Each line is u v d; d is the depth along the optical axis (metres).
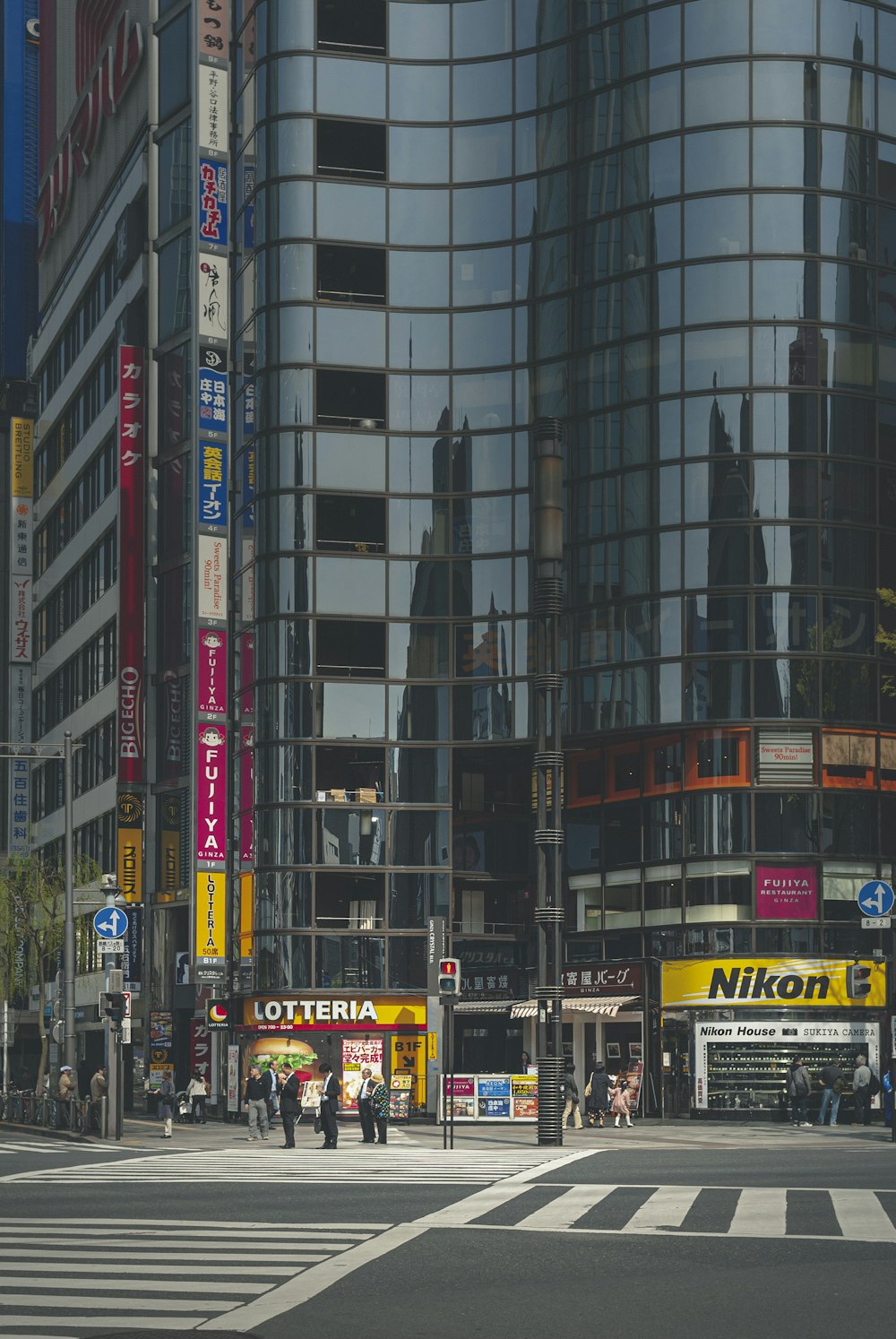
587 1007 57.16
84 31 91.75
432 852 61.56
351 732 61.56
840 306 58.22
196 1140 45.81
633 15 60.06
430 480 62.81
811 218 58.12
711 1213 21.48
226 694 65.44
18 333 113.44
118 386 75.31
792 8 58.66
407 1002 60.75
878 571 57.97
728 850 56.38
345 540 62.34
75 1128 48.91
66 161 95.62
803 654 56.88
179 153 73.62
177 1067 70.38
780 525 57.19
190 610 70.12
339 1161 34.88
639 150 59.53
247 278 65.44
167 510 73.19
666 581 57.81
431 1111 54.31
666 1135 44.84
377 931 60.94
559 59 62.09
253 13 65.88
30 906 75.06
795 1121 50.00
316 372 62.72
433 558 62.53
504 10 63.41
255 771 62.06
